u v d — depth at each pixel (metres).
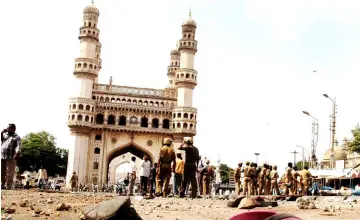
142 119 74.44
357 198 20.05
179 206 12.38
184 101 73.38
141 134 72.62
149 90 76.38
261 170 25.44
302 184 24.34
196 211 10.51
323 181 47.97
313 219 9.13
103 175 69.69
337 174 39.44
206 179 25.14
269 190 25.56
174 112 73.12
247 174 23.95
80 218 7.02
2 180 15.63
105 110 72.38
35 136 86.56
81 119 68.75
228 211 10.70
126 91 75.31
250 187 24.03
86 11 74.44
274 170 25.12
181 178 19.91
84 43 73.31
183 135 71.81
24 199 11.34
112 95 74.12
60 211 8.78
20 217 7.37
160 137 72.94
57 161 86.50
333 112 50.91
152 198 17.02
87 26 73.56
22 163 83.81
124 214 6.06
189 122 72.12
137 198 17.02
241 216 2.25
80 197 14.74
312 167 50.56
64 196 14.88
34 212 8.12
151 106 73.50
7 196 12.41
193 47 76.00
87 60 71.31
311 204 12.74
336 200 19.17
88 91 71.19
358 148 52.22
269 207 12.62
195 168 18.23
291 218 2.05
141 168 20.27
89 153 70.06
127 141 71.81
